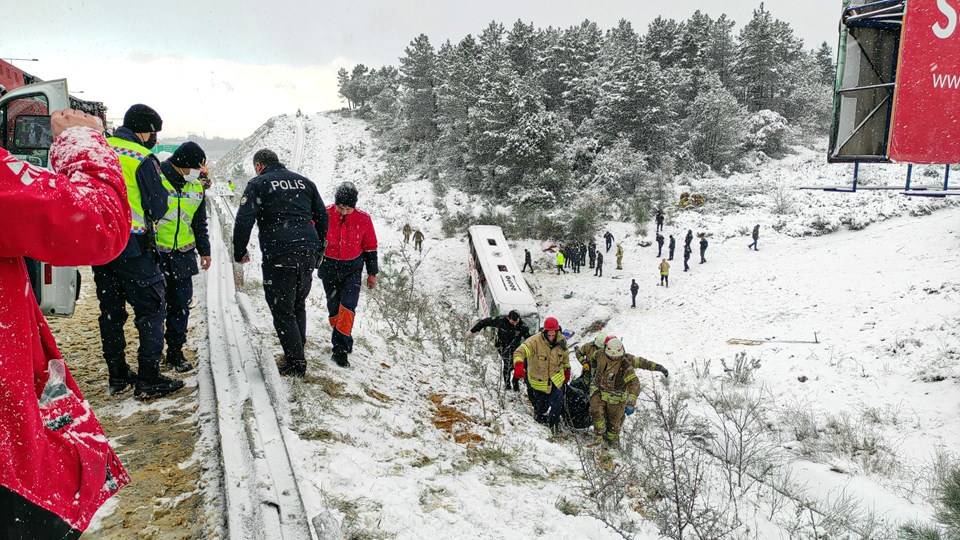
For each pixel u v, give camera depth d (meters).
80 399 1.09
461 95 56.41
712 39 71.44
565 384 6.81
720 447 7.30
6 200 0.79
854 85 8.15
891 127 7.88
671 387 13.84
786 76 69.25
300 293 4.73
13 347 0.89
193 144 4.34
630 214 42.44
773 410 12.09
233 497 2.71
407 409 5.11
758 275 28.44
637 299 28.83
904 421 11.48
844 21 8.05
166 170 4.33
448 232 41.97
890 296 21.33
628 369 6.29
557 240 39.97
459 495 3.62
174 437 3.46
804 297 23.95
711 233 37.09
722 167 53.84
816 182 45.03
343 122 98.00
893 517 6.17
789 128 62.31
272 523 2.56
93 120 1.12
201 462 3.17
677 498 3.93
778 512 5.29
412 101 67.12
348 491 3.19
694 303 26.67
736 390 13.95
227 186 38.94
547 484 4.39
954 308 18.14
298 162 78.44
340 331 5.46
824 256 29.34
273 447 3.27
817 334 19.22
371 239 5.50
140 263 3.82
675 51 69.12
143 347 3.96
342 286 5.50
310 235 4.55
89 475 1.03
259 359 4.52
